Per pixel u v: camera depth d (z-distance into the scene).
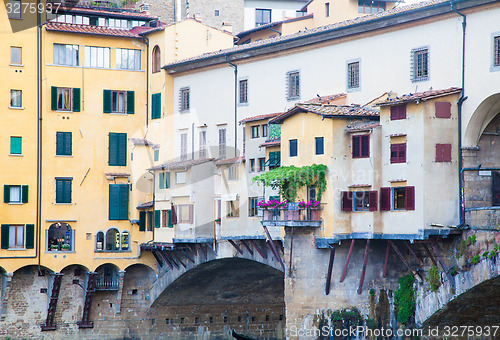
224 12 95.94
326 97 63.16
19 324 76.44
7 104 75.62
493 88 53.69
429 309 56.53
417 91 58.12
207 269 73.38
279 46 67.44
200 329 80.06
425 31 57.72
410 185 55.34
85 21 79.50
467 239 54.44
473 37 54.78
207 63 73.88
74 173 77.25
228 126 72.38
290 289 60.03
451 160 55.38
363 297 58.88
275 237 63.41
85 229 77.31
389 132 56.56
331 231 58.25
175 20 93.00
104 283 78.31
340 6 84.44
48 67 76.88
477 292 53.97
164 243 74.00
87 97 77.88
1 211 75.19
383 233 56.69
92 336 78.19
